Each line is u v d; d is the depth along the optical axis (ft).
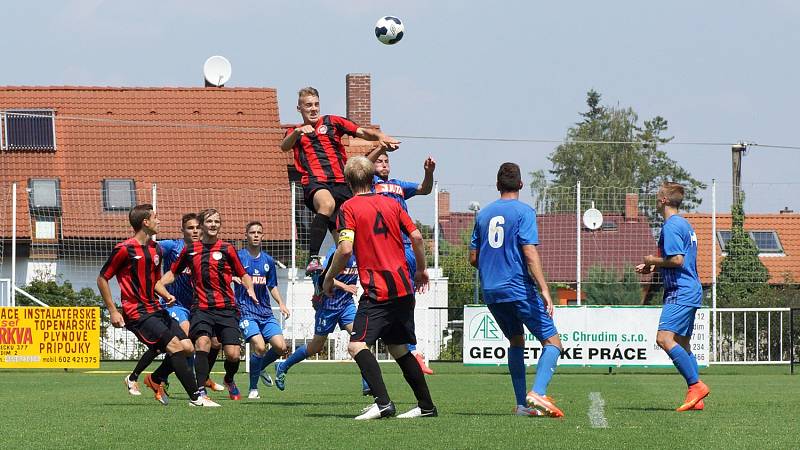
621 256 121.70
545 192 122.62
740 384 80.84
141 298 53.98
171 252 69.46
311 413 49.32
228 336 60.70
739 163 198.39
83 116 178.91
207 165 173.99
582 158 388.98
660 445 36.50
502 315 48.62
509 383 81.20
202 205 145.28
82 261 154.10
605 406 55.11
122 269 53.88
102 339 128.98
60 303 138.21
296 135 54.65
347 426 42.16
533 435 38.99
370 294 45.06
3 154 171.53
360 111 216.95
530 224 47.62
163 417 46.85
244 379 89.45
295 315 122.31
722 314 111.24
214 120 181.68
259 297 68.95
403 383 80.12
